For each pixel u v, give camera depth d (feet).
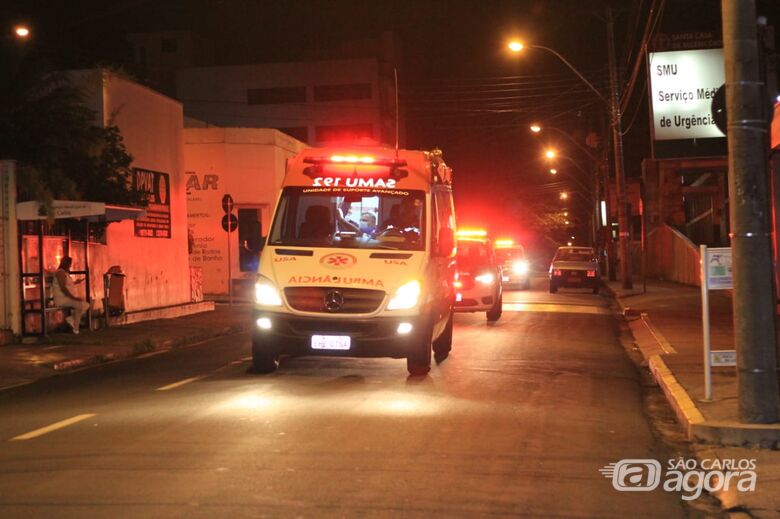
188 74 247.50
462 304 72.90
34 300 59.36
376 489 21.89
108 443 26.84
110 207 58.70
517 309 88.94
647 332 63.67
